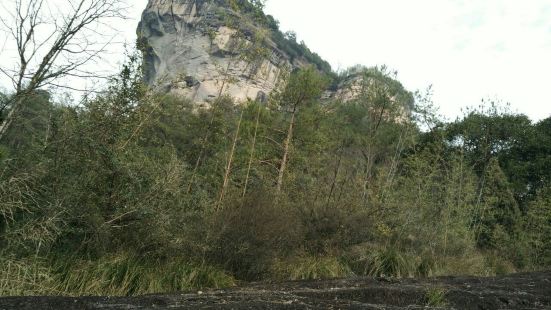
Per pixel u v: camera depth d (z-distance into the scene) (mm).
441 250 14328
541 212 20984
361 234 12625
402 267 11883
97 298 5949
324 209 12516
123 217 8172
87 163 7586
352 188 14102
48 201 7070
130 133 8922
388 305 6805
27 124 7293
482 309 7242
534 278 11133
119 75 8102
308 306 6047
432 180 16516
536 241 19672
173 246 8656
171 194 8727
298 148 16891
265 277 9898
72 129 7465
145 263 8227
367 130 21234
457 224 15570
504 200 21672
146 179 8367
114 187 8039
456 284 9398
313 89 17281
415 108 20125
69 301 5613
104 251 7848
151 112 9430
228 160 13398
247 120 15906
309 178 14039
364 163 18328
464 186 17391
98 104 8062
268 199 10422
